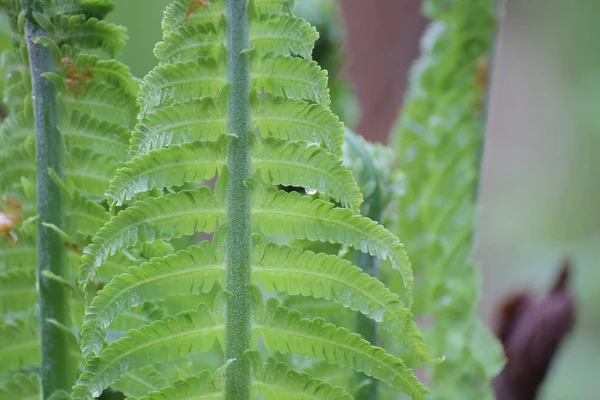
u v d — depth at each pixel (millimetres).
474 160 657
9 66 534
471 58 663
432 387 628
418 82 673
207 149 486
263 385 492
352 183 486
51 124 519
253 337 493
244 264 490
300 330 489
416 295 650
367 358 485
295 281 491
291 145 487
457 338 633
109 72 520
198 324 490
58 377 521
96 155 521
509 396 676
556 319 675
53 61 518
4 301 537
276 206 489
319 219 488
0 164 530
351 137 577
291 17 490
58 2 517
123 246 481
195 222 489
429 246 651
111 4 521
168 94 486
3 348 536
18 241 534
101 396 559
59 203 520
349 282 487
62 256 521
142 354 485
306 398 491
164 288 486
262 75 491
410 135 667
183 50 490
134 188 481
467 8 661
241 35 490
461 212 651
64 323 522
